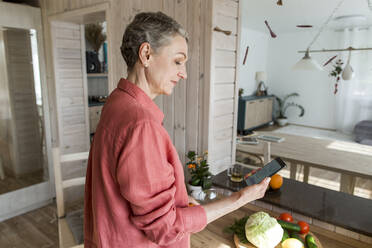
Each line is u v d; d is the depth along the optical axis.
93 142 0.74
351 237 1.18
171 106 2.03
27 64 2.77
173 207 0.64
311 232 1.21
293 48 7.73
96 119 3.83
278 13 5.22
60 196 1.87
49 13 2.75
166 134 0.67
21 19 2.67
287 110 8.23
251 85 7.92
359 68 6.68
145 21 0.65
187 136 1.97
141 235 0.66
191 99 1.89
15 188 2.81
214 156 1.92
